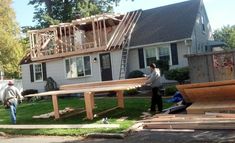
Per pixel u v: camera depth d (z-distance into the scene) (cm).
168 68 2833
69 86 1947
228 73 1529
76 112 1823
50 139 1291
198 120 1211
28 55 3669
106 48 3094
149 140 1123
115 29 3170
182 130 1184
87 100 1587
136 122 1380
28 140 1310
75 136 1309
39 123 1631
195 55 1592
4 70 4512
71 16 4494
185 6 3303
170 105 1755
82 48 3225
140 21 3322
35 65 3591
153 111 1591
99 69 3203
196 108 1388
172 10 3319
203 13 3403
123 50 3080
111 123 1427
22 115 1958
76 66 3334
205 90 1437
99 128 1345
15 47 4316
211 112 1344
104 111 1736
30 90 3434
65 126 1460
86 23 3234
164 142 1080
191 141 1056
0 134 1472
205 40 3397
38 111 2061
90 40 3322
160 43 2955
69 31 3284
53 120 1673
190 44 2891
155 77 1569
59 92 1758
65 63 3394
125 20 3256
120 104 1805
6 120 1828
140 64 3069
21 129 1519
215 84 1405
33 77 3609
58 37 3400
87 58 3278
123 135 1203
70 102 2380
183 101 1584
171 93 2255
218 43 3441
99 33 3170
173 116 1336
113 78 3133
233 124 1134
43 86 3553
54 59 3434
